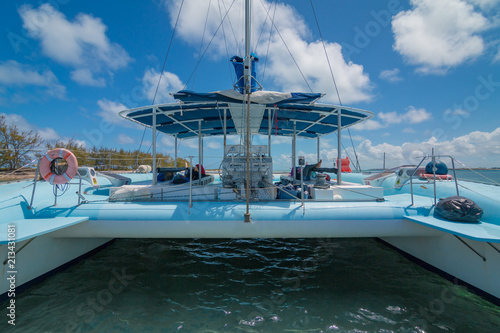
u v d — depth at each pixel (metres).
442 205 3.76
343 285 4.09
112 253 5.51
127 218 3.93
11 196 4.07
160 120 7.12
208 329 3.02
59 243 4.36
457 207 3.57
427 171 5.94
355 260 5.12
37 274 3.92
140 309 3.43
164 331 2.99
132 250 5.73
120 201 4.40
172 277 4.40
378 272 4.53
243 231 3.91
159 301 3.63
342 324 3.11
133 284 4.13
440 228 3.30
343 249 5.80
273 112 6.52
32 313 3.28
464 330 2.97
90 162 12.31
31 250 3.80
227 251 5.77
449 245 4.00
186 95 4.69
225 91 4.73
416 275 4.36
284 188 5.36
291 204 4.26
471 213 3.49
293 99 4.84
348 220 3.93
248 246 6.13
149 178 9.95
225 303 3.59
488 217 3.80
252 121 7.20
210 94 4.71
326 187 4.65
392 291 3.87
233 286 4.09
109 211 4.00
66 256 4.55
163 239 6.44
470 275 3.66
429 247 4.46
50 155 4.04
